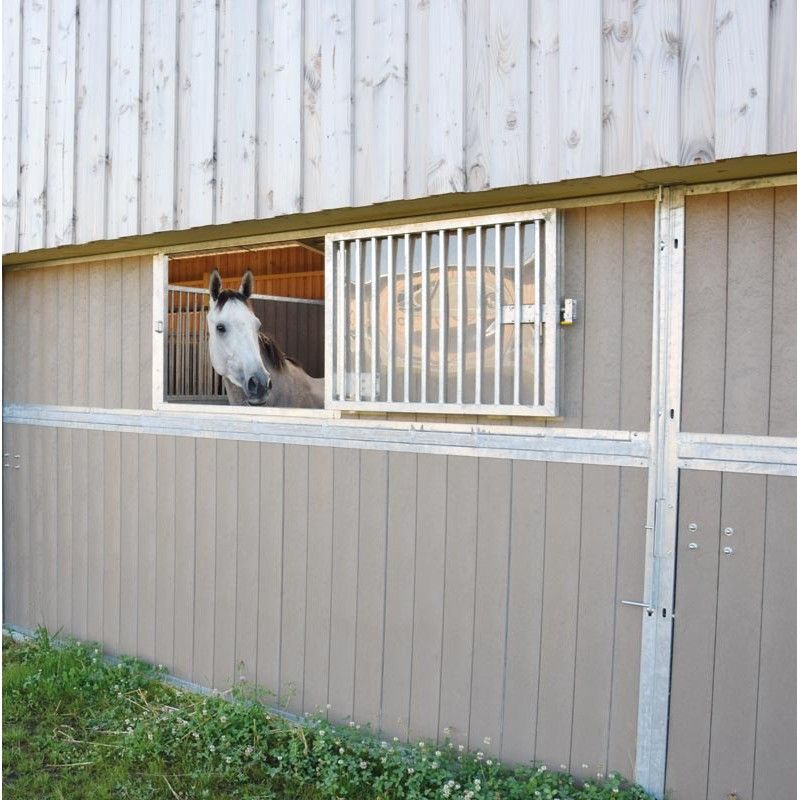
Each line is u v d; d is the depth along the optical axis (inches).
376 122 125.3
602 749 115.9
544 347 118.3
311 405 175.2
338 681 143.0
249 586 155.8
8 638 201.0
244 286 163.9
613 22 104.3
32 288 198.7
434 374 129.1
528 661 122.4
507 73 112.4
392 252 133.6
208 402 180.9
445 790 117.0
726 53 95.8
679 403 109.9
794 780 102.1
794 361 102.4
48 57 174.6
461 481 128.8
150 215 154.6
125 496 177.9
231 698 157.3
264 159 138.2
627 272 114.0
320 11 131.5
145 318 174.2
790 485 102.6
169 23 151.7
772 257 103.8
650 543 112.0
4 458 206.1
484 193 116.2
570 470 118.6
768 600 104.0
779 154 93.7
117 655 179.2
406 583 134.9
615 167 103.9
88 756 141.6
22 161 180.5
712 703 107.7
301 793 127.7
